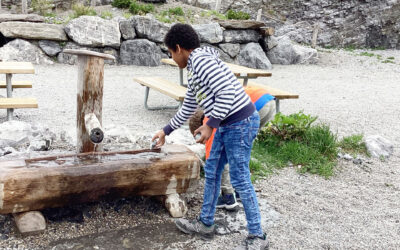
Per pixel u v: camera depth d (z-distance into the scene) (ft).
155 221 10.37
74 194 9.27
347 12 57.72
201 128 8.12
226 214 10.98
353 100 27.86
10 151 12.50
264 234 9.07
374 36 58.08
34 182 8.77
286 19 58.59
